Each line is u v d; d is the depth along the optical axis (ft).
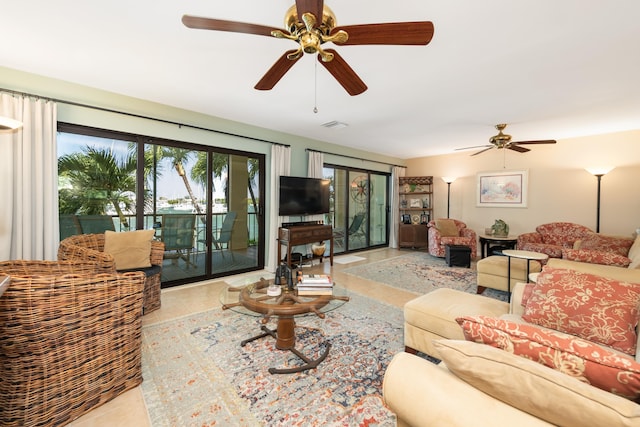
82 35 6.48
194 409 4.93
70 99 9.12
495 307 6.29
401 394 2.81
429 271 14.90
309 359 6.46
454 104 10.65
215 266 13.19
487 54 7.06
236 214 13.83
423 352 6.33
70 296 4.57
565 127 13.67
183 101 10.73
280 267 7.27
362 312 9.30
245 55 7.31
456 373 2.83
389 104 10.72
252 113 12.09
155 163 11.25
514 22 5.80
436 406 2.56
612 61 7.34
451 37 6.35
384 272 14.70
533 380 2.33
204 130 12.24
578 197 15.71
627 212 14.28
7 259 7.85
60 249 7.39
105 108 9.76
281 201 14.62
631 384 2.33
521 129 14.11
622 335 4.50
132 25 6.11
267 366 6.21
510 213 18.26
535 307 5.36
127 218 10.62
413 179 22.54
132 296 5.43
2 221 7.80
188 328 8.00
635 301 4.76
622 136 14.38
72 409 4.65
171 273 11.96
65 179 9.43
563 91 9.32
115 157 10.32
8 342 4.14
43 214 8.53
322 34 4.60
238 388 5.49
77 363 4.69
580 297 5.03
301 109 11.47
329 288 6.86
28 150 8.18
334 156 18.51
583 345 2.70
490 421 2.32
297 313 5.94
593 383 2.51
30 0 5.30
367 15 5.68
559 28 5.98
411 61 7.44
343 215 19.81
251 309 6.12
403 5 5.38
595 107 10.81
